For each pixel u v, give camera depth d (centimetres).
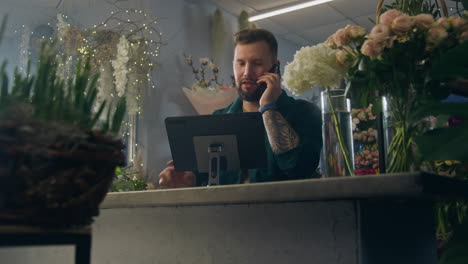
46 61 65
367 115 239
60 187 59
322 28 608
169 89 472
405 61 115
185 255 118
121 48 245
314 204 101
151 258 124
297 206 103
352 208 96
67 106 63
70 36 334
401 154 115
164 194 112
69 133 60
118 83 243
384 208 104
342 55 123
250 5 546
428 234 123
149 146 444
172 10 490
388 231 104
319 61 124
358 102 127
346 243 96
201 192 107
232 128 175
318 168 210
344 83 131
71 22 474
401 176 85
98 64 318
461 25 113
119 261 129
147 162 439
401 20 111
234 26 566
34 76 65
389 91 118
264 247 106
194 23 512
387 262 102
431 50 114
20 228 58
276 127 199
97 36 352
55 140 59
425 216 123
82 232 66
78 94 69
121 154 69
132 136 429
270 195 98
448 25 112
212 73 521
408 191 84
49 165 58
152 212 126
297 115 215
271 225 106
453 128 98
